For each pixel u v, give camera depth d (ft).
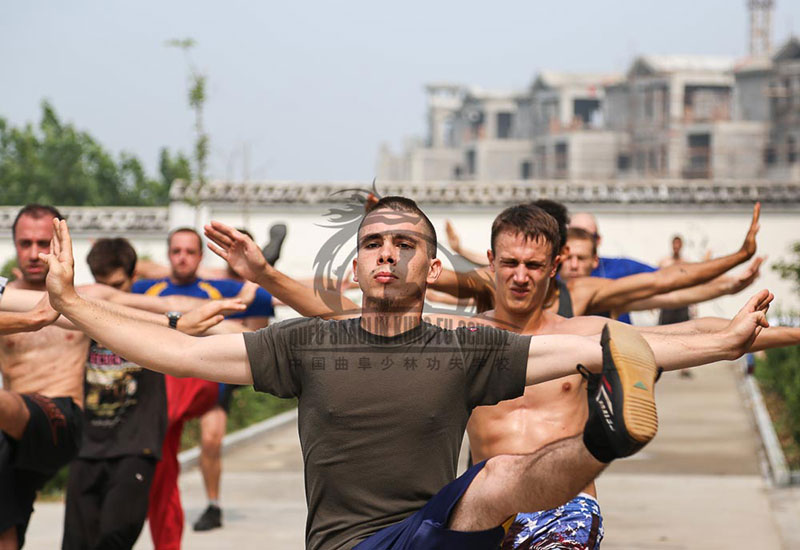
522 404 22.57
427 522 16.03
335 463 16.78
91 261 32.30
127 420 30.42
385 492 16.75
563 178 364.17
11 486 27.35
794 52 319.88
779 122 320.50
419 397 16.71
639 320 112.68
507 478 15.53
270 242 28.19
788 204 128.26
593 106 394.73
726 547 37.96
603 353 14.55
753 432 65.41
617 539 39.19
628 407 14.06
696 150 329.11
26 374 28.68
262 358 16.97
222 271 46.60
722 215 129.29
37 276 29.09
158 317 19.24
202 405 35.24
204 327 19.54
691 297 30.68
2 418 26.55
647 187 129.90
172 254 39.83
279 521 42.91
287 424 74.64
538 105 398.01
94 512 30.42
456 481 16.14
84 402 30.35
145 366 17.06
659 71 334.24
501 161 403.95
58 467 28.30
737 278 30.12
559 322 22.93
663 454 58.23
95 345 30.50
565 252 26.43
